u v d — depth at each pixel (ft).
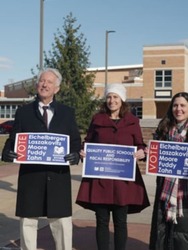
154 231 16.75
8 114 209.67
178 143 16.44
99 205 17.62
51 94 16.90
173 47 190.08
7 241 21.95
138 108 207.82
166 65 191.01
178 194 16.22
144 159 17.57
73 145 17.15
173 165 16.49
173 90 190.08
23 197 16.87
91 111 80.69
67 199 17.06
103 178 17.42
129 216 27.14
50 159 16.57
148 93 193.26
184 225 16.10
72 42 80.23
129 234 22.81
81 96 80.28
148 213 27.96
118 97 17.74
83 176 17.42
